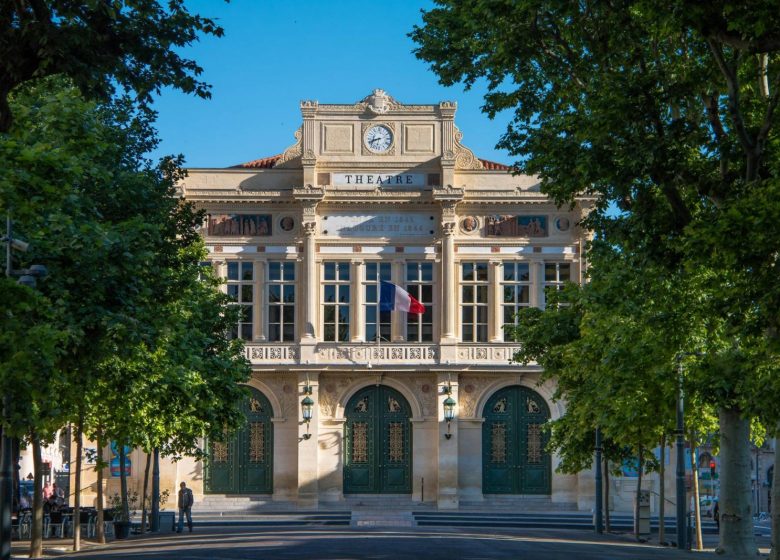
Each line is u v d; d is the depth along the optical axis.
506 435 74.62
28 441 44.62
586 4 30.36
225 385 50.22
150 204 38.62
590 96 30.66
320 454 73.75
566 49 31.50
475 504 73.50
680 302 36.84
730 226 25.28
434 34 34.72
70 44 24.94
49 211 31.34
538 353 55.00
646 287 35.94
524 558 32.66
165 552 34.94
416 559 31.05
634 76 29.50
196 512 71.62
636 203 31.52
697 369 36.25
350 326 74.31
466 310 74.62
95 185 36.75
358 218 74.31
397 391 74.69
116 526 52.88
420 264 74.38
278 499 73.31
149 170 41.41
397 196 73.88
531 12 30.62
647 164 29.12
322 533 52.19
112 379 40.38
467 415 74.25
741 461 36.78
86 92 25.84
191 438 52.00
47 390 28.08
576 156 30.95
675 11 25.64
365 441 74.50
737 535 36.56
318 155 74.56
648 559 33.75
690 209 32.38
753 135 29.25
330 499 73.50
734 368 35.09
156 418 46.78
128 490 73.69
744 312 27.22
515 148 34.31
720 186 29.86
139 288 33.88
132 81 26.55
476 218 74.62
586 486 73.62
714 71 29.36
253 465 74.19
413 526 64.88
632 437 50.06
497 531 59.56
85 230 31.22
